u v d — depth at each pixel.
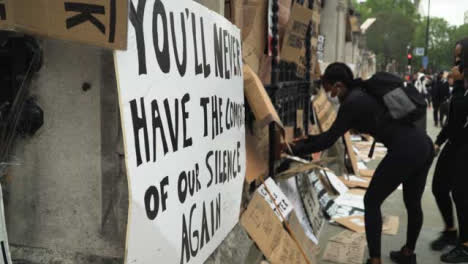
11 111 1.70
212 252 2.25
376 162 8.95
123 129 1.39
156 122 1.59
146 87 1.53
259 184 3.54
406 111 3.58
